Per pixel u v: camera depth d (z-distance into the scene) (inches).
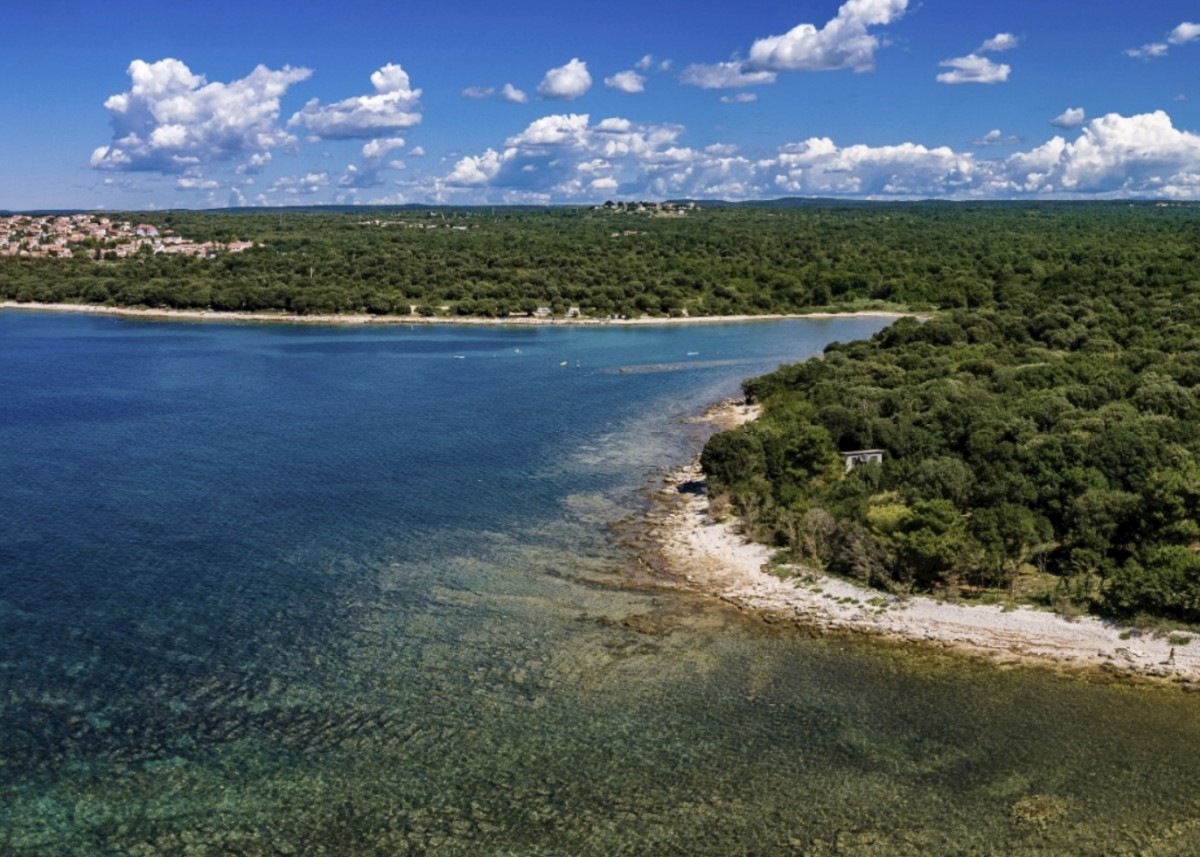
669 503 3649.1
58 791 1807.3
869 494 3223.4
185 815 1742.1
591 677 2231.8
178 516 3410.4
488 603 2657.5
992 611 2455.7
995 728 1990.7
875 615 2496.3
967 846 1636.3
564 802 1772.9
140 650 2361.0
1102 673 2187.5
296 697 2143.2
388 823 1718.8
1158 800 1748.3
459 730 2010.3
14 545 3083.2
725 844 1654.8
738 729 2003.0
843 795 1780.3
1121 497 2716.5
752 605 2615.7
